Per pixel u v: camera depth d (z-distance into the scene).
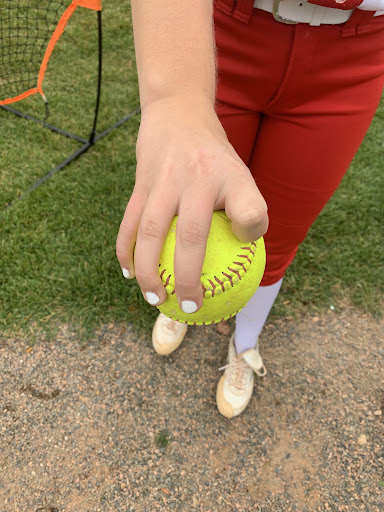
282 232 1.46
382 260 2.60
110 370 2.13
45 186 2.72
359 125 1.27
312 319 2.38
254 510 1.80
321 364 2.23
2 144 2.96
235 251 0.82
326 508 1.82
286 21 1.05
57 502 1.78
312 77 1.15
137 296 2.33
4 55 3.52
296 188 1.35
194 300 0.64
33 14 3.81
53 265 2.39
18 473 1.84
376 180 3.00
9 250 2.40
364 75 1.17
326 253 2.59
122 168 2.92
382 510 1.82
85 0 2.44
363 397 2.14
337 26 1.06
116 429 1.97
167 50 0.69
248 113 1.30
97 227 2.57
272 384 2.15
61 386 2.07
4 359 2.12
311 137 1.25
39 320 2.22
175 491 1.83
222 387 2.04
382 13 1.06
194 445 1.95
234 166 0.63
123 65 3.74
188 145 0.64
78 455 1.90
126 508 1.78
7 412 1.98
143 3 0.72
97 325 2.24
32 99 3.29
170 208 0.62
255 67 1.17
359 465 1.94
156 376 2.13
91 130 3.16
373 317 2.41
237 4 1.06
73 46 3.80
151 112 0.69
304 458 1.95
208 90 0.71
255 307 1.77
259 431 2.01
